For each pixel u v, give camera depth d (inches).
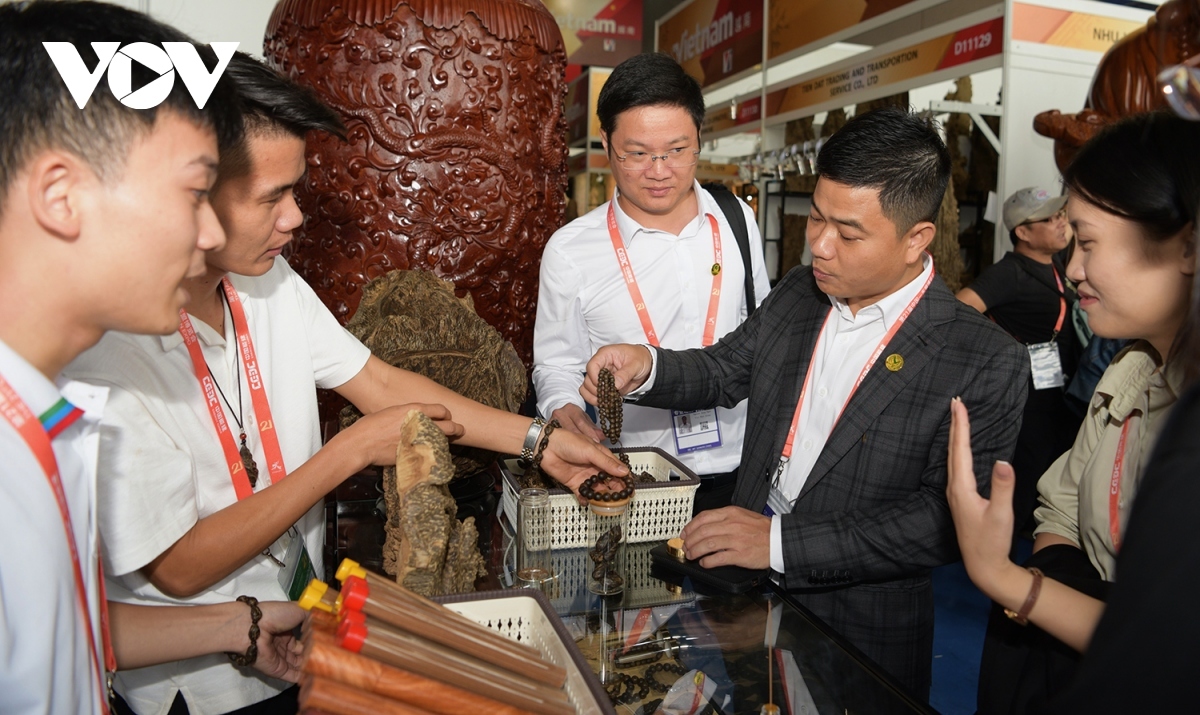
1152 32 115.4
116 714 43.1
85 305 28.8
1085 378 105.0
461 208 95.9
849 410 56.1
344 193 93.4
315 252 96.0
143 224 28.0
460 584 45.0
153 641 39.9
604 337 85.6
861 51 171.8
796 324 64.1
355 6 89.8
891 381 55.1
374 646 28.4
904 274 56.1
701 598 50.1
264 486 51.9
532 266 105.4
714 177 226.7
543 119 102.8
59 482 28.8
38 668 27.9
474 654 32.5
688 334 84.6
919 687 58.1
